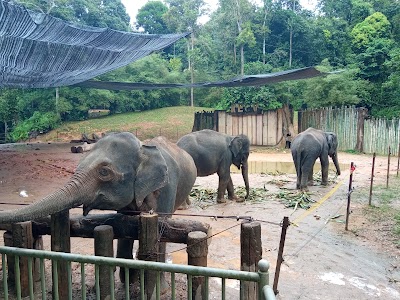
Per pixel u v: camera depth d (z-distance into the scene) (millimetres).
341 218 7242
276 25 38594
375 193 9492
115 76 34438
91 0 42281
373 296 4238
